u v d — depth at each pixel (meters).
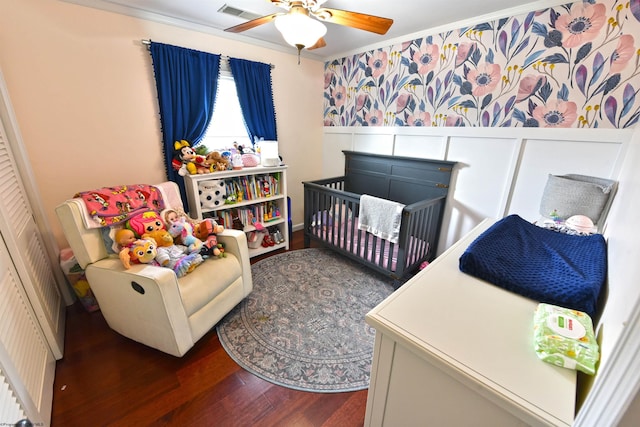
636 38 1.52
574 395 0.57
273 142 2.67
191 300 1.50
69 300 2.03
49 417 1.22
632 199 0.89
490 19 1.99
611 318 0.62
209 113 2.47
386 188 2.96
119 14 1.95
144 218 1.76
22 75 1.70
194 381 1.44
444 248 2.64
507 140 2.09
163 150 2.35
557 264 0.99
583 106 1.75
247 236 2.77
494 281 0.94
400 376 0.78
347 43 2.72
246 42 2.62
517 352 0.67
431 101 2.47
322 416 1.28
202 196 2.33
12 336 1.08
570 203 1.61
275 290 2.22
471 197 2.37
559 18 1.73
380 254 2.24
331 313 1.95
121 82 2.05
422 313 0.80
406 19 2.11
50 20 1.73
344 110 3.25
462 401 0.67
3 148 1.49
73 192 2.01
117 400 1.33
